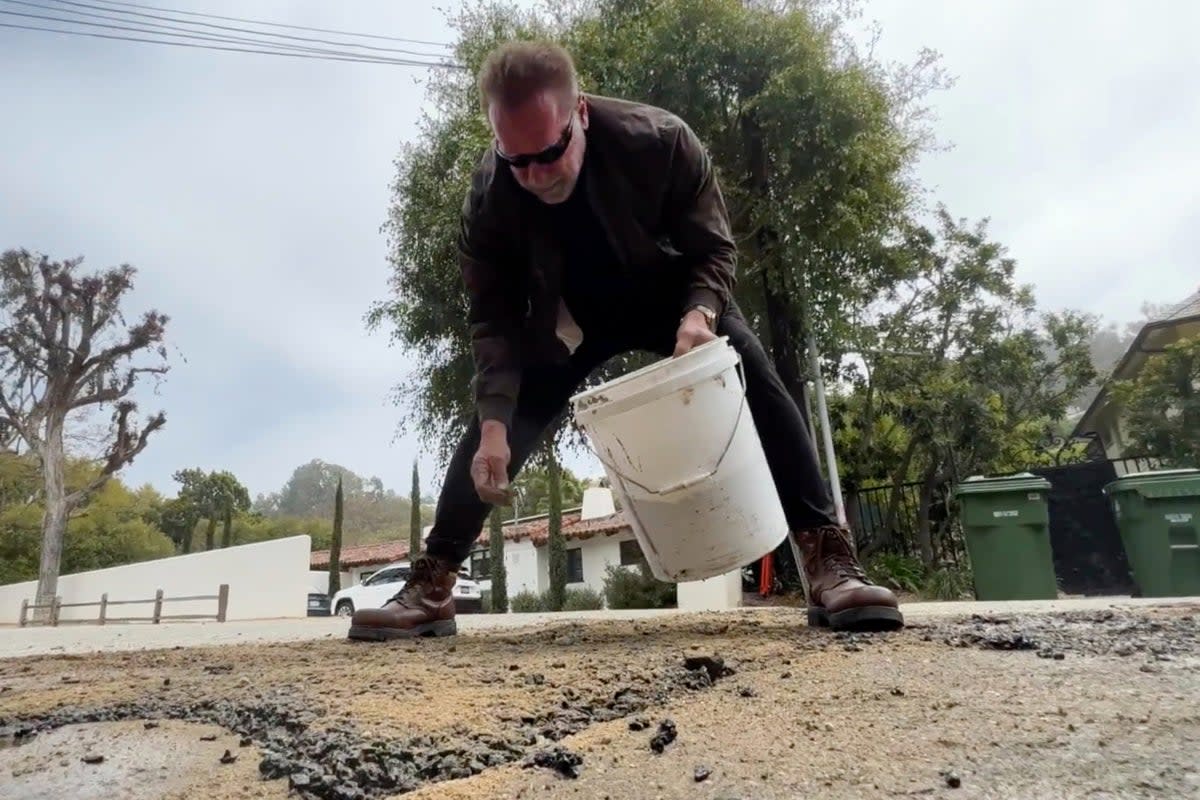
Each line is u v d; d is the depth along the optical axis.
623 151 1.90
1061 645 1.51
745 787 0.80
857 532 11.86
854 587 1.91
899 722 0.98
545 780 0.86
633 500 1.79
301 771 0.94
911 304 14.39
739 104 9.48
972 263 14.18
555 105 1.74
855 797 0.75
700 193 2.03
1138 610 2.45
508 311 2.21
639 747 0.97
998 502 6.42
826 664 1.41
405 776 0.91
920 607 3.33
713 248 2.02
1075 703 1.01
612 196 1.93
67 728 1.24
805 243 9.29
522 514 31.41
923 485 11.55
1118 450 16.98
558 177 1.82
